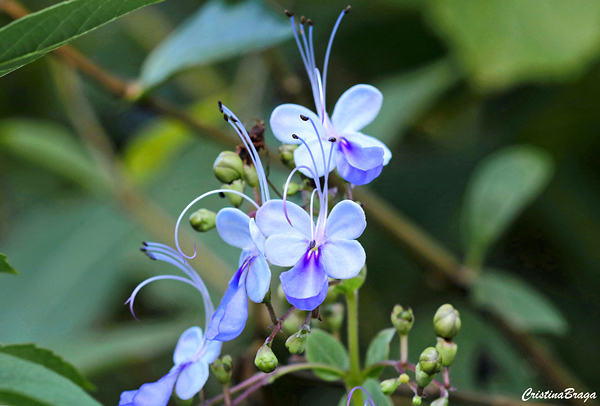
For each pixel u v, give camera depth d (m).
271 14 0.61
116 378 0.74
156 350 0.67
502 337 0.66
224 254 0.78
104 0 0.50
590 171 0.76
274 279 0.66
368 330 0.71
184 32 0.63
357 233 0.51
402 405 0.63
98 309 0.77
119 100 0.64
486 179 0.66
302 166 0.52
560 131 0.78
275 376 0.54
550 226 0.75
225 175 0.53
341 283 0.54
